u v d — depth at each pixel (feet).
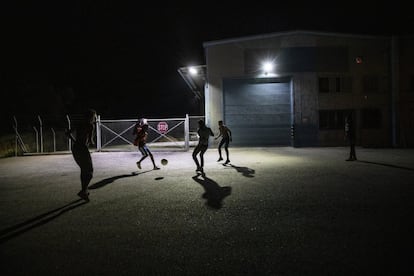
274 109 63.82
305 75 62.59
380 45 64.08
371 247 13.67
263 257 12.92
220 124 41.11
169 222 17.62
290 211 19.16
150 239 15.17
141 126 36.19
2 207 21.58
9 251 14.16
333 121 63.77
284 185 26.55
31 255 13.70
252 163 40.47
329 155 48.21
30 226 17.48
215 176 31.40
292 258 12.77
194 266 12.28
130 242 14.87
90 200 22.97
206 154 52.85
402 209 19.10
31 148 64.03
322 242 14.33
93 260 13.05
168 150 59.88
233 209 19.80
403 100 63.82
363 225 16.44
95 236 15.75
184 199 22.50
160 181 29.43
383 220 17.17
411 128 63.57
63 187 28.14
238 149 60.70
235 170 34.91
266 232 15.74
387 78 64.28
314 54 62.69
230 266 12.20
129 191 25.55
